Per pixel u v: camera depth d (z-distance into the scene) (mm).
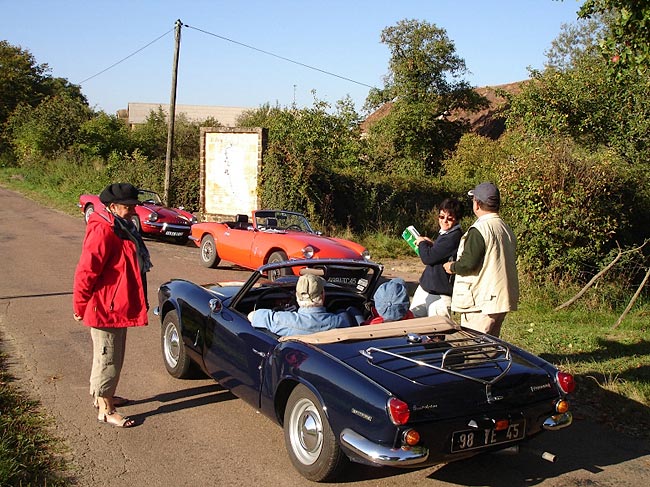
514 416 3828
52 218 20031
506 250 5059
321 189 18828
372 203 19656
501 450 3855
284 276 5793
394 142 35344
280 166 18016
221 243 12234
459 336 4602
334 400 3787
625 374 6473
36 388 5562
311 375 3982
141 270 4809
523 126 15641
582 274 10625
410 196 22094
